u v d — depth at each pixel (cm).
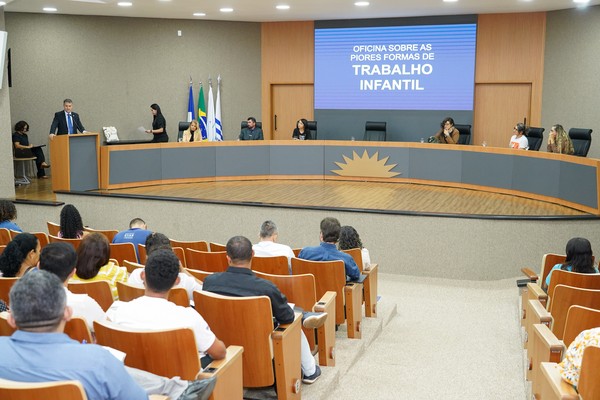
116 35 1302
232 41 1388
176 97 1369
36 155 1188
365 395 404
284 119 1431
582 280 446
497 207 895
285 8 1185
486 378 446
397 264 832
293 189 1063
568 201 893
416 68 1301
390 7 1165
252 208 900
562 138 933
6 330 253
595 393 243
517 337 556
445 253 811
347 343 488
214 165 1146
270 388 358
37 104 1249
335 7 1169
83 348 199
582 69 1131
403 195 1005
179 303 337
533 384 384
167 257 274
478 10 1197
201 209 927
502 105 1272
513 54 1239
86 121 1292
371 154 1147
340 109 1366
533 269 796
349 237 559
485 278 802
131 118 1336
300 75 1395
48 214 949
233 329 322
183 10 1216
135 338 251
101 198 969
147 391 245
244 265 343
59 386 184
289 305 363
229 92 1401
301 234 882
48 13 1238
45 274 202
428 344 527
